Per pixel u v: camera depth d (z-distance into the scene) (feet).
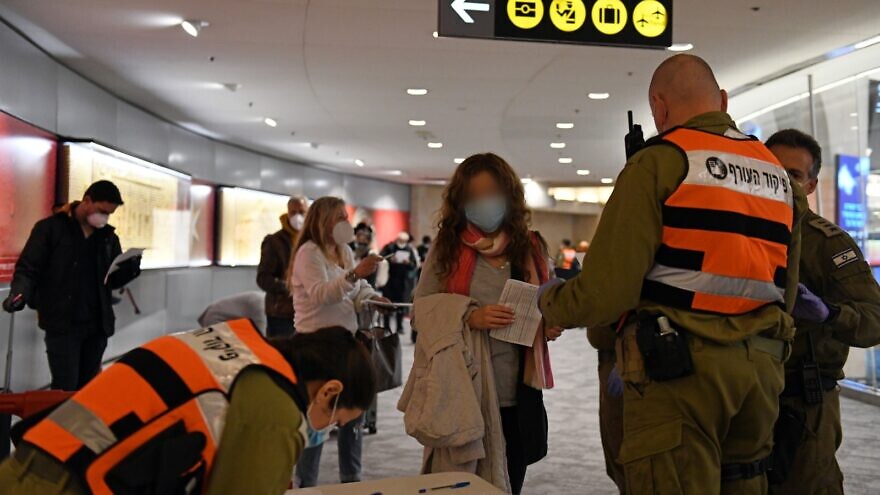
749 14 18.63
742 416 5.54
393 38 20.92
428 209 66.59
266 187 46.75
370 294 12.10
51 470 3.94
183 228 35.17
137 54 22.68
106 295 14.71
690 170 5.42
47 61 22.31
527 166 52.06
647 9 12.90
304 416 4.36
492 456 7.49
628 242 5.34
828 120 23.73
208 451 4.00
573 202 83.92
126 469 3.90
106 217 14.39
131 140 30.09
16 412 6.57
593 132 36.86
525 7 12.65
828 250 7.13
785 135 7.63
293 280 11.51
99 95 26.78
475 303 7.73
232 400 4.09
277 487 4.11
